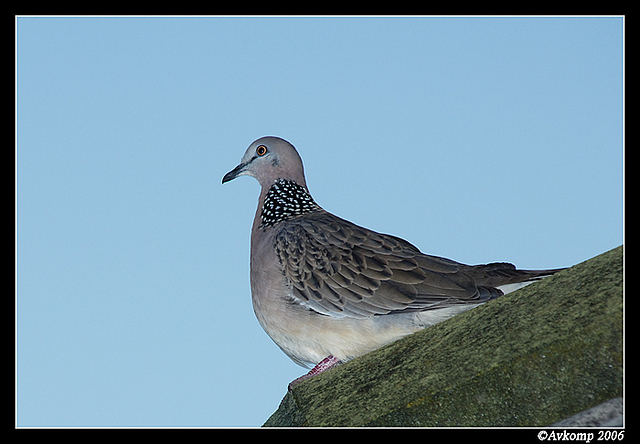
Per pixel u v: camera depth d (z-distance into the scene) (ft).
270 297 38.91
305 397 25.82
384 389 23.07
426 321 36.35
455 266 37.32
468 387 20.74
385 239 39.24
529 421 20.38
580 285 22.75
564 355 20.27
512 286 36.40
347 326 36.96
